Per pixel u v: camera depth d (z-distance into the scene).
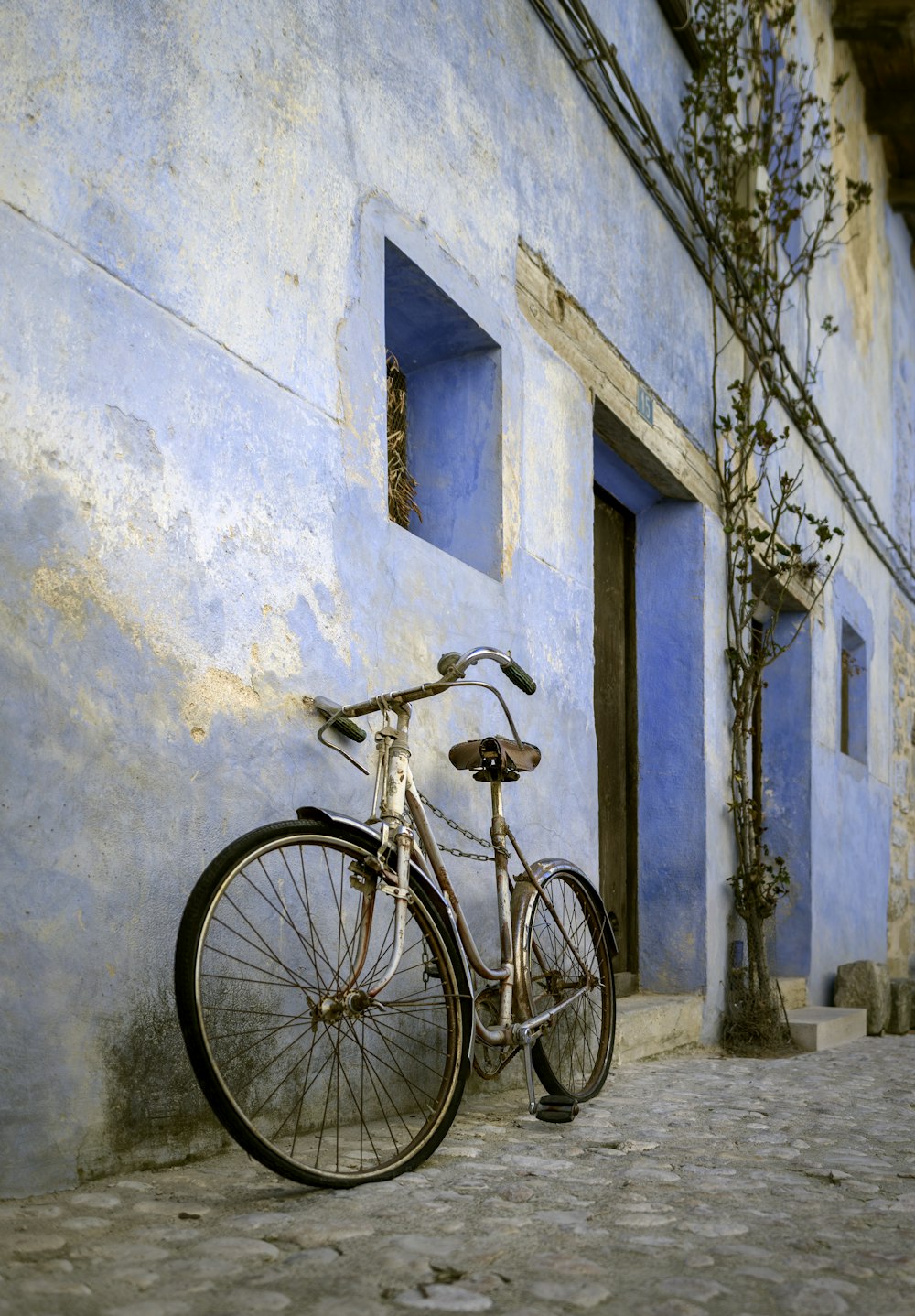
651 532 6.23
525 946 3.28
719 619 6.32
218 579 2.76
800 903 7.74
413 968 3.20
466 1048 2.76
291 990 2.87
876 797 10.05
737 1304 1.82
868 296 10.70
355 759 3.18
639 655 6.16
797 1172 2.77
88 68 2.52
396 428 4.22
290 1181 2.44
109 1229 2.06
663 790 6.00
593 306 5.03
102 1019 2.38
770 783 7.94
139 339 2.59
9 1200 2.18
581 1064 3.82
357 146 3.42
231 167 2.91
